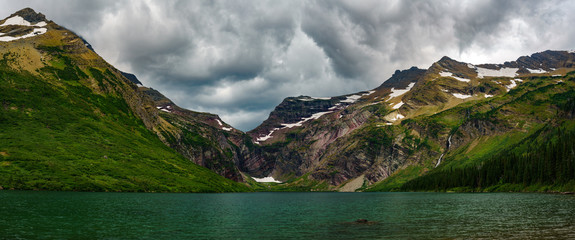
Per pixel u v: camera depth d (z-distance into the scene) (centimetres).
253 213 10444
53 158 19338
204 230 6931
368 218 8994
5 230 6075
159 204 12169
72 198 12344
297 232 6744
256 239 6022
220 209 11462
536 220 7662
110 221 7556
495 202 13038
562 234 5962
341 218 9100
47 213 8219
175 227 7206
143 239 5878
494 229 6662
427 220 8344
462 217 8719
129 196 15325
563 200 12800
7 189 14762
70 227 6612
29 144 19938
